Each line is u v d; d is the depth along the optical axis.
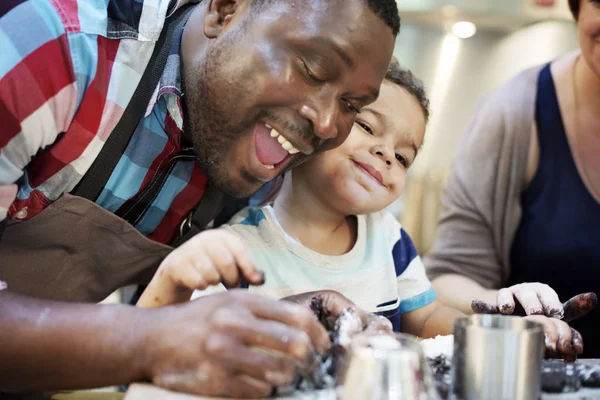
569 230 1.39
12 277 1.01
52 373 0.69
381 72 0.91
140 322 0.68
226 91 0.89
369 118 1.09
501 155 1.45
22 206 0.92
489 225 1.44
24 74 0.81
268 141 0.92
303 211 1.12
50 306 0.73
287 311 0.68
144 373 0.67
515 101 1.46
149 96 0.95
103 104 0.91
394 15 0.91
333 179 1.08
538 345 0.65
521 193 1.46
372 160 1.08
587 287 1.38
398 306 1.13
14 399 0.88
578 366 0.76
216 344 0.63
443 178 2.58
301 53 0.86
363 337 0.66
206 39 0.95
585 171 1.40
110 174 0.96
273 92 0.87
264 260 1.06
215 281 0.75
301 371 0.65
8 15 0.84
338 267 1.10
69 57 0.86
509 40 2.56
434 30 2.62
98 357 0.67
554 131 1.42
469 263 1.45
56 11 0.88
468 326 0.66
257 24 0.88
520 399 0.64
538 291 0.99
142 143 0.97
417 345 0.64
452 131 2.66
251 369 0.63
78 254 1.02
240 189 0.96
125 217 1.02
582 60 1.44
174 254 0.78
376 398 0.59
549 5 2.38
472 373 0.65
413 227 2.58
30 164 0.91
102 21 0.92
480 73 2.62
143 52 0.95
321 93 0.88
